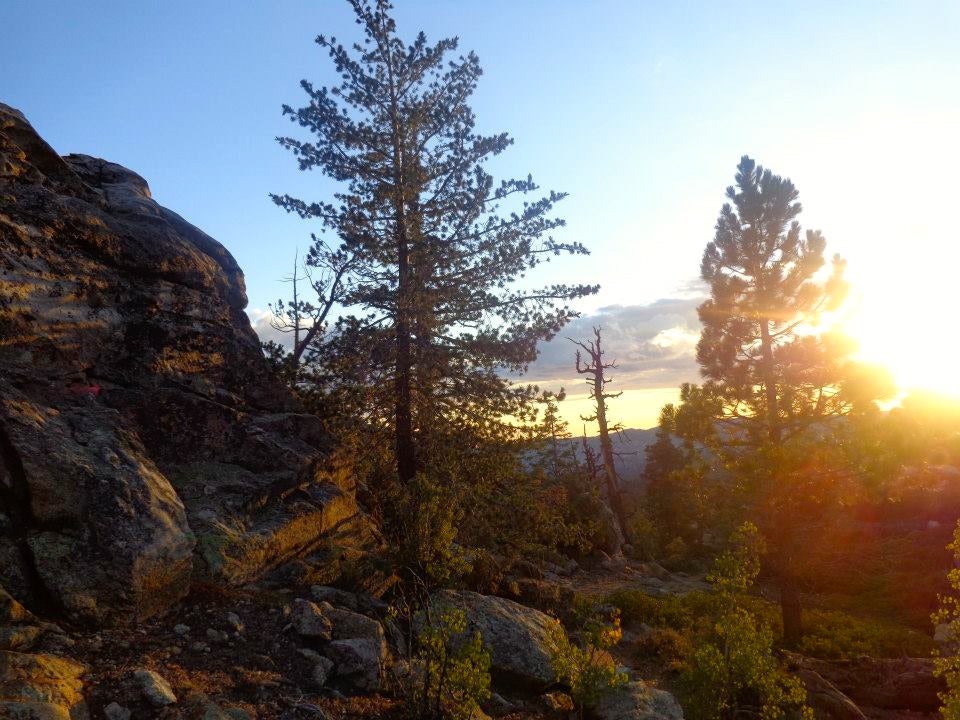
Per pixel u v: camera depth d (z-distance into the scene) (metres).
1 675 5.73
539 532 16.67
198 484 10.83
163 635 7.73
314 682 7.61
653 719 9.11
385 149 17.59
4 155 11.23
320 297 21.34
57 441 8.66
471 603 11.02
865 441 18.25
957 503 30.72
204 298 13.30
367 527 13.41
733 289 21.84
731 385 21.39
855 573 26.81
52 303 10.45
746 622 9.91
